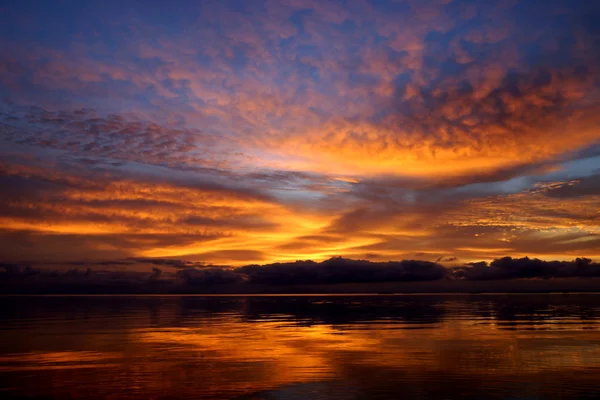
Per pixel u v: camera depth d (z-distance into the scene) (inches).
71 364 641.0
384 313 1781.5
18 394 481.4
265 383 525.3
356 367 613.9
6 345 827.4
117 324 1273.4
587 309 1953.7
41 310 2081.7
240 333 1037.8
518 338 898.1
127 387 509.0
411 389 494.6
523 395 469.4
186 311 2007.9
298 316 1642.5
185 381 536.1
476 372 577.0
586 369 592.4
